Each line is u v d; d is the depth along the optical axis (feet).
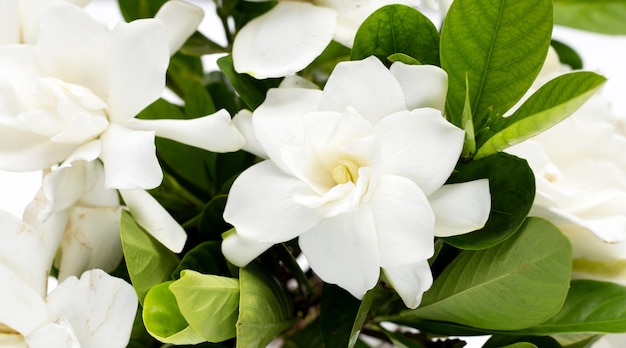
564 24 1.87
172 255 1.49
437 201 1.37
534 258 1.39
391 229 1.33
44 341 1.37
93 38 1.43
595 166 1.55
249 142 1.43
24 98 1.43
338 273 1.34
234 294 1.40
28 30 1.48
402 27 1.42
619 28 1.85
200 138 1.43
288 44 1.45
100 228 1.47
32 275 1.41
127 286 1.41
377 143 1.30
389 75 1.36
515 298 1.41
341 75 1.37
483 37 1.40
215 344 1.51
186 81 1.81
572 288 1.49
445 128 1.34
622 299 1.46
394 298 1.53
